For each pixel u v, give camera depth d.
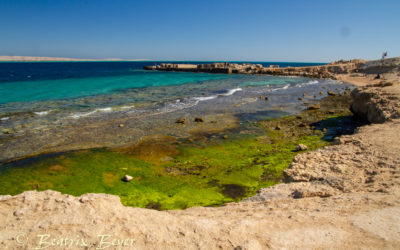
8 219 5.20
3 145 15.97
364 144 11.65
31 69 109.06
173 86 48.16
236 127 22.09
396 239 4.78
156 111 26.66
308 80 65.69
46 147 16.06
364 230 5.13
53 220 5.18
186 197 11.12
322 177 8.97
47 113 23.61
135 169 13.73
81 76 70.44
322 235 5.05
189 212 7.81
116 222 5.31
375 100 21.56
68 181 12.27
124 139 18.09
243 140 18.72
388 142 11.52
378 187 7.29
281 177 12.79
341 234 5.05
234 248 4.62
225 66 103.12
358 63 82.81
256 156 15.68
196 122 23.20
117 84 49.44
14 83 47.06
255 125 22.88
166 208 10.30
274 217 5.98
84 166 13.83
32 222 5.12
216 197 11.12
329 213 5.93
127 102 30.53
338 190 7.77
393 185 7.18
